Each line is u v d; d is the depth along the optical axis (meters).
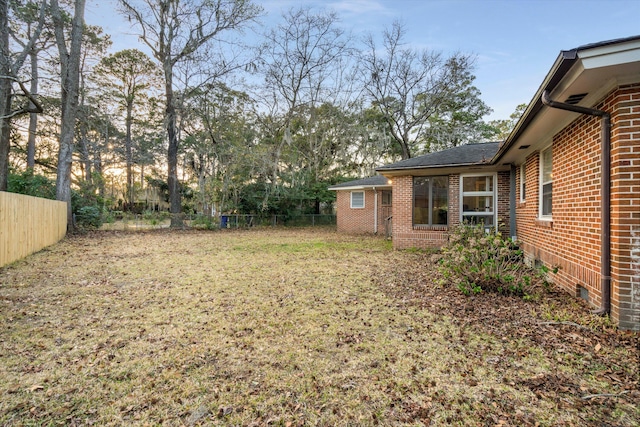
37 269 7.33
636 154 3.46
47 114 18.39
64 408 2.37
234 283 6.15
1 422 2.21
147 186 30.22
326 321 4.09
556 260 5.56
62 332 3.76
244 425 2.21
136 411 2.35
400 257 9.14
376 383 2.68
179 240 13.95
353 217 18.34
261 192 22.48
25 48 12.18
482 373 2.79
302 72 21.95
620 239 3.54
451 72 23.61
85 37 17.47
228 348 3.34
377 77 24.91
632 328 3.49
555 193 5.61
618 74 3.37
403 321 4.06
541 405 2.34
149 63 20.75
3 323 4.03
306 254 9.91
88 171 21.28
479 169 9.98
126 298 5.15
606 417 2.20
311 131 23.94
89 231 16.22
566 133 5.07
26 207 8.89
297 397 2.50
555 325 3.77
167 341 3.52
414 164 10.34
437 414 2.28
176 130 19.84
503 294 5.08
